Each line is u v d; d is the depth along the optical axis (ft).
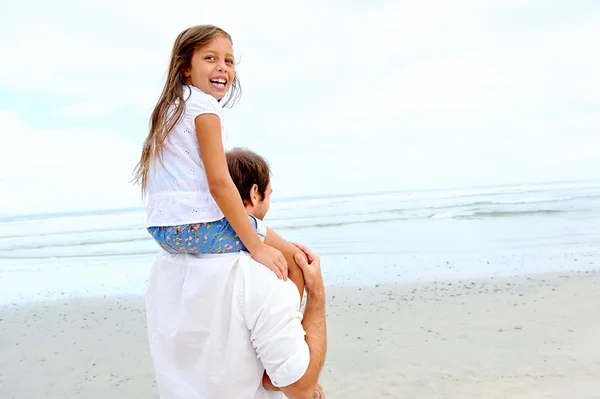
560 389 12.26
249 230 4.66
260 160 5.57
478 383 12.91
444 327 17.58
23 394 13.74
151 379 14.53
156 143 4.86
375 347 15.90
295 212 76.43
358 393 12.71
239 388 4.58
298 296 4.77
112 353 16.85
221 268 4.57
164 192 4.82
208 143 4.67
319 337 4.89
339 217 64.18
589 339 15.61
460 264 29.45
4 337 19.15
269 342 4.44
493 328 17.20
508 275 25.46
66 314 22.33
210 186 4.62
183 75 5.31
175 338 4.74
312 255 5.28
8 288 29.86
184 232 4.66
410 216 60.64
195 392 4.61
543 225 45.70
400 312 19.70
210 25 5.34
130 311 22.34
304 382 4.46
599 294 20.85
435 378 13.37
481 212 59.62
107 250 46.80
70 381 14.58
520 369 13.61
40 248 51.29
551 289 22.06
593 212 53.78
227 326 4.55
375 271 28.48
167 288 4.92
